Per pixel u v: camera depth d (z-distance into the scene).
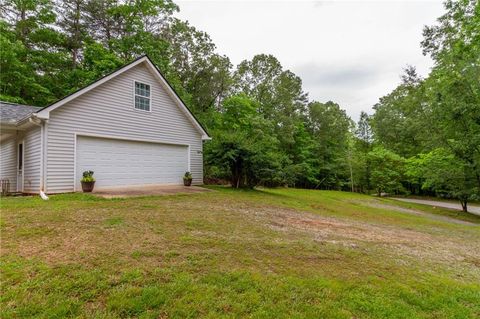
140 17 19.61
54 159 8.55
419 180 24.67
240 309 2.56
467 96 14.12
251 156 12.53
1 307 2.34
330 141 32.25
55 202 6.75
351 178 29.09
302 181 29.78
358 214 10.61
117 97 10.23
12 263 3.10
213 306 2.57
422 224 9.93
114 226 4.70
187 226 5.09
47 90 16.08
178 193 9.55
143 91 11.15
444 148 15.59
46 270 2.97
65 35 18.25
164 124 11.91
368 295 3.04
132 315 2.37
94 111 9.54
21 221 4.76
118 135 10.20
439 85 15.73
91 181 8.91
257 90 26.94
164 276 3.02
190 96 19.70
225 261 3.58
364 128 39.03
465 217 14.50
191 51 22.25
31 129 9.24
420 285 3.45
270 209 8.33
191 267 3.30
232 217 6.33
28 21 16.00
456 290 3.43
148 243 3.99
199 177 13.50
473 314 2.87
